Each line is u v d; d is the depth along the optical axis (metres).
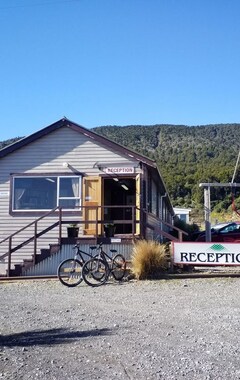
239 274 14.42
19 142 18.84
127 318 8.79
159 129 121.38
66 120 18.78
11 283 14.48
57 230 18.27
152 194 22.30
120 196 21.30
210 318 8.66
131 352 6.51
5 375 5.62
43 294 12.07
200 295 11.37
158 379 5.43
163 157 95.50
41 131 18.81
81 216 18.22
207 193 17.53
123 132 119.19
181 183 66.94
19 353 6.55
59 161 18.75
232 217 47.22
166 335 7.43
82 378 5.50
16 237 18.45
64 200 18.50
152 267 14.30
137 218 17.55
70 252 15.69
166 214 33.59
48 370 5.80
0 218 18.61
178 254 15.10
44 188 18.69
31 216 18.52
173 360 6.12
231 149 97.31
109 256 14.86
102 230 17.67
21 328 8.12
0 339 7.38
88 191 18.41
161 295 11.48
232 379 5.39
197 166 77.50
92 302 10.65
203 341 7.03
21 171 18.83
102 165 18.47
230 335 7.39
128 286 13.11
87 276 13.77
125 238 15.68
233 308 9.62
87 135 18.70
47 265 15.66
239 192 54.44
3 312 9.60
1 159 19.00
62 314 9.27
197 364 5.94
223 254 14.91
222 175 63.06
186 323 8.29
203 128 120.69
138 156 18.31
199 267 15.80
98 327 8.08
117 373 5.66
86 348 6.75
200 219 53.38
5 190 18.78
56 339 7.29
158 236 23.91
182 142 111.00
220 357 6.23
